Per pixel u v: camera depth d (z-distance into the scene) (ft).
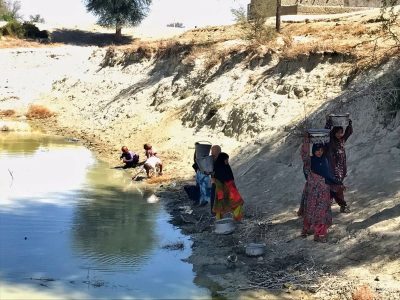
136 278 28.78
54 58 131.23
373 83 46.06
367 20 69.87
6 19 192.65
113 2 169.58
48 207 42.14
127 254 32.27
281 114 53.78
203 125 63.62
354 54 54.13
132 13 171.63
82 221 38.70
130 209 42.04
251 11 92.68
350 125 33.09
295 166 43.04
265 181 43.45
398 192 32.78
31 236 35.32
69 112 99.55
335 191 32.04
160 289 27.43
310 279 27.43
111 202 44.04
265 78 62.59
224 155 35.94
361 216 32.01
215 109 63.21
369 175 36.40
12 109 104.01
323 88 53.67
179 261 31.22
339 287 26.13
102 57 123.95
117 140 73.41
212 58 77.51
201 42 91.15
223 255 31.65
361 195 34.37
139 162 58.90
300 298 25.89
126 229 37.04
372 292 24.90
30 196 45.24
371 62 50.37
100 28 184.96
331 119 33.01
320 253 29.73
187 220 38.40
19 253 32.22
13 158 61.98
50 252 32.48
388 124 41.06
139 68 103.76
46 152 66.54
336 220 32.42
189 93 76.59
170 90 80.79
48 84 117.39
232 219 35.37
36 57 131.75
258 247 31.07
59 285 27.84
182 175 51.83
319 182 30.68
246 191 42.96
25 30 166.81
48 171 55.21
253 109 56.54
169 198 45.14
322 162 30.83
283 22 90.43
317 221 30.71
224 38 89.81
